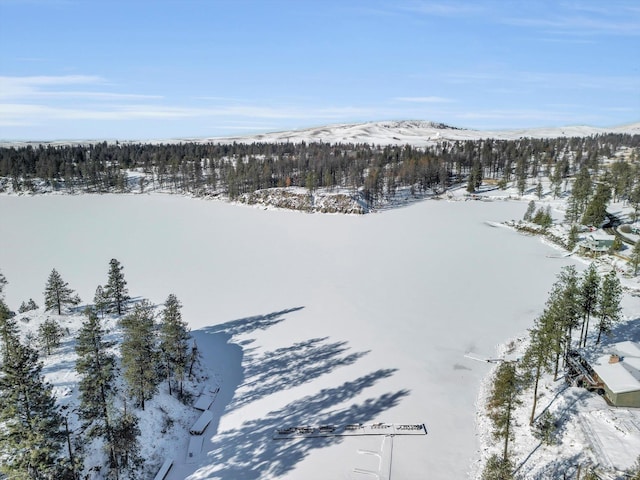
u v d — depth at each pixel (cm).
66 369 4300
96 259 9244
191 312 6562
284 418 4156
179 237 11256
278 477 3441
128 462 3525
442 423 4025
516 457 3516
